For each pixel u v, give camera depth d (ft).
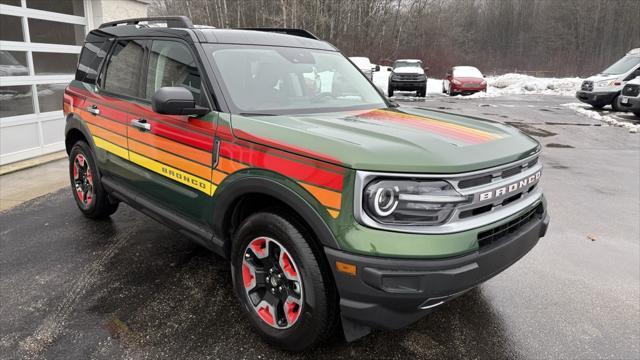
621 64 52.80
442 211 7.34
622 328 9.92
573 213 17.72
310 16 113.70
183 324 9.70
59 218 15.80
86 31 28.76
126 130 12.10
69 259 12.67
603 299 11.14
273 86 10.78
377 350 8.95
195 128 9.82
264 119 9.14
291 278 8.43
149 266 12.32
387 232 7.17
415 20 141.49
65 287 11.16
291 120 9.21
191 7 128.98
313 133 8.19
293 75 11.41
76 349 8.85
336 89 12.02
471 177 7.52
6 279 11.51
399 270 7.10
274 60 11.44
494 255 7.82
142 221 15.55
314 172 7.66
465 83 75.61
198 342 9.11
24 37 24.11
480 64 144.97
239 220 9.62
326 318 8.04
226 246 9.82
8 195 18.47
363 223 7.20
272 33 12.74
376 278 7.10
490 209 8.05
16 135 23.61
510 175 8.49
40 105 25.11
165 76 11.18
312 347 8.53
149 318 9.91
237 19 119.85
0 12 22.75
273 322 8.84
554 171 24.66
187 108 9.34
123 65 12.90
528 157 8.92
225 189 9.12
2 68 22.75
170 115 9.85
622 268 12.90
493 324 9.96
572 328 9.88
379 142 7.82
